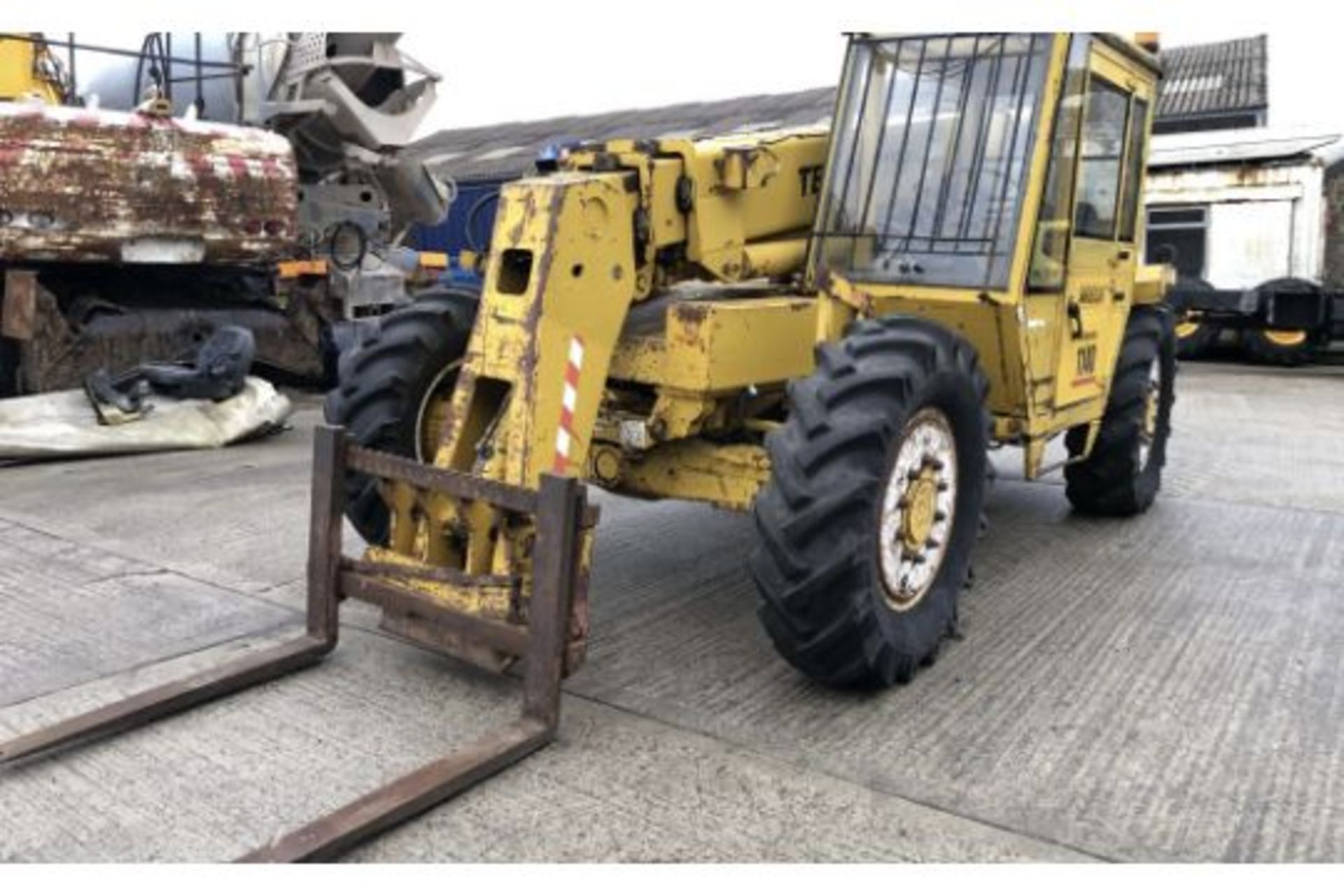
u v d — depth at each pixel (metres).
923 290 4.05
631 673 3.58
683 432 3.78
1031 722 3.26
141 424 7.15
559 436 3.40
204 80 9.91
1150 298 5.91
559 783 2.85
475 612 3.22
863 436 3.15
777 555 3.15
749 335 3.82
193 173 7.71
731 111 24.97
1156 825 2.70
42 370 7.32
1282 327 13.90
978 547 5.11
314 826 2.53
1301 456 7.59
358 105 9.84
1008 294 3.91
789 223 4.38
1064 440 5.66
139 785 2.83
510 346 3.36
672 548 5.05
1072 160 4.27
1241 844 2.62
